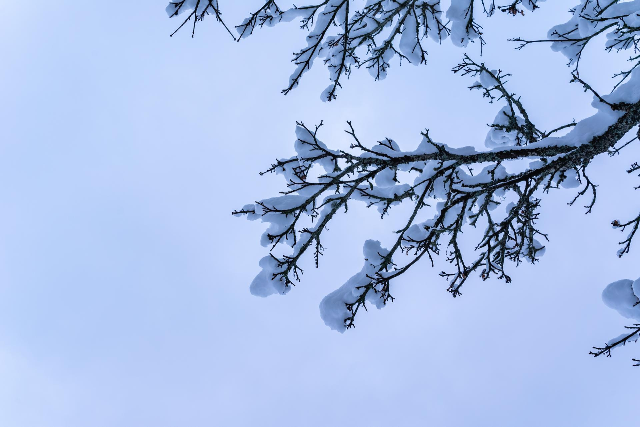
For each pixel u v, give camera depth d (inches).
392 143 188.4
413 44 249.8
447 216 202.7
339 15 233.3
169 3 178.9
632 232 174.7
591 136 160.7
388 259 184.1
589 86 156.4
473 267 167.8
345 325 183.8
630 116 151.9
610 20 189.5
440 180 190.5
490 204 222.5
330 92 240.4
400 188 204.2
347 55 246.4
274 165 189.6
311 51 222.5
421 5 241.6
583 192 187.8
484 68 237.0
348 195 187.5
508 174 199.9
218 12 175.8
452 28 234.5
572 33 211.9
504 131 233.0
